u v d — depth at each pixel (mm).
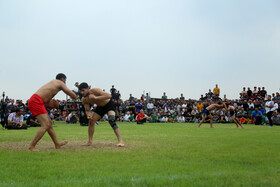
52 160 4008
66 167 3516
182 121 24156
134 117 23656
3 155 4449
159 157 4297
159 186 2637
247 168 3518
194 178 2922
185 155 4480
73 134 8977
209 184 2699
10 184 2703
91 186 2604
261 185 2695
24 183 2758
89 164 3709
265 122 20953
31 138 7570
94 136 8133
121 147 5531
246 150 5105
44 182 2758
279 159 4148
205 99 24359
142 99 26766
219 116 23000
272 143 6293
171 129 12344
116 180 2816
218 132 10461
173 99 26578
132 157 4289
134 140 6941
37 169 3408
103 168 3441
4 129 12648
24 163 3775
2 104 14773
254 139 7340
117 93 23391
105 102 5863
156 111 24500
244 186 2664
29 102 5188
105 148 5387
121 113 23859
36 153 4676
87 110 5910
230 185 2691
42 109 5207
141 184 2701
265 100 23016
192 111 24359
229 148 5379
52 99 5891
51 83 5406
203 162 3889
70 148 5434
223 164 3756
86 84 5730
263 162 3910
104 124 16703
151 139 7215
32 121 14789
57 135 8547
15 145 5945
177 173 3172
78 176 3041
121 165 3637
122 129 12070
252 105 22844
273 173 3197
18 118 12664
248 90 25219
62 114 23094
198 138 7578
